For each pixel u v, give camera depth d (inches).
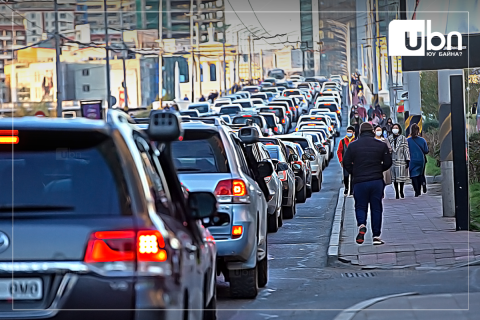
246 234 1079.0
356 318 957.8
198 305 645.3
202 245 686.5
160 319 507.5
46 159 545.3
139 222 519.2
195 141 1111.0
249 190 1103.6
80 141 548.1
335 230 1943.9
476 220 1919.3
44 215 520.7
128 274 506.3
